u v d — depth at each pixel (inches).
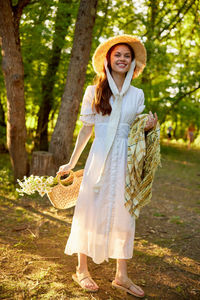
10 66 176.4
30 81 294.2
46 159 192.9
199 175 296.8
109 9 301.4
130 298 86.9
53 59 274.7
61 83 285.6
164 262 110.2
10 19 169.3
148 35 287.3
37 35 235.3
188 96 431.8
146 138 84.4
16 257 105.7
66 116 195.6
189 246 125.1
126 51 82.2
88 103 85.4
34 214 152.8
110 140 81.4
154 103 333.1
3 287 86.7
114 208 83.2
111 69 85.8
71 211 160.2
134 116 84.7
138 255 114.6
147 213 169.2
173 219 160.1
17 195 179.5
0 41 176.6
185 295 90.4
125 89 82.0
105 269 102.8
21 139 191.9
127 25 321.4
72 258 108.7
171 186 243.9
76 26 186.9
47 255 109.4
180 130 690.8
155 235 136.3
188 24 352.5
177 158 407.8
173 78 363.6
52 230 133.2
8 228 132.0
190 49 356.8
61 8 232.1
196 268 106.9
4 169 241.1
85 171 86.4
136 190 82.6
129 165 80.9
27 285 88.9
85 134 88.3
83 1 182.2
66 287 89.5
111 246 85.0
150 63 277.4
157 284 95.4
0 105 298.8
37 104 313.6
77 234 87.3
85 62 191.2
